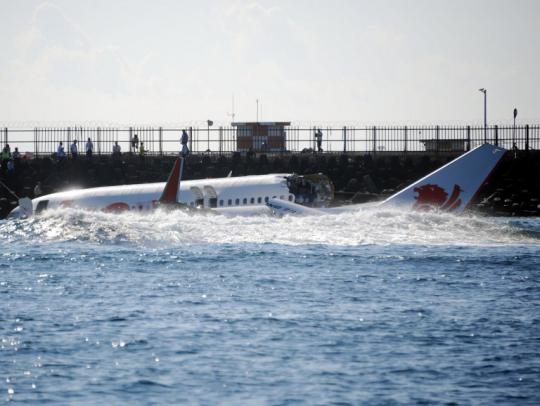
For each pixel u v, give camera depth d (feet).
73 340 324.19
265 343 320.70
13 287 423.64
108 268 474.90
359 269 472.44
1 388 275.80
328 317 359.87
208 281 436.76
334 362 299.79
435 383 281.33
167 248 541.75
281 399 266.98
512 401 267.80
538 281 443.32
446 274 460.14
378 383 280.92
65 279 442.91
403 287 425.28
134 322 350.02
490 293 413.18
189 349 313.12
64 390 273.75
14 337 328.49
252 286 424.46
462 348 317.22
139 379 282.77
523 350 314.96
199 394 270.46
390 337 330.54
